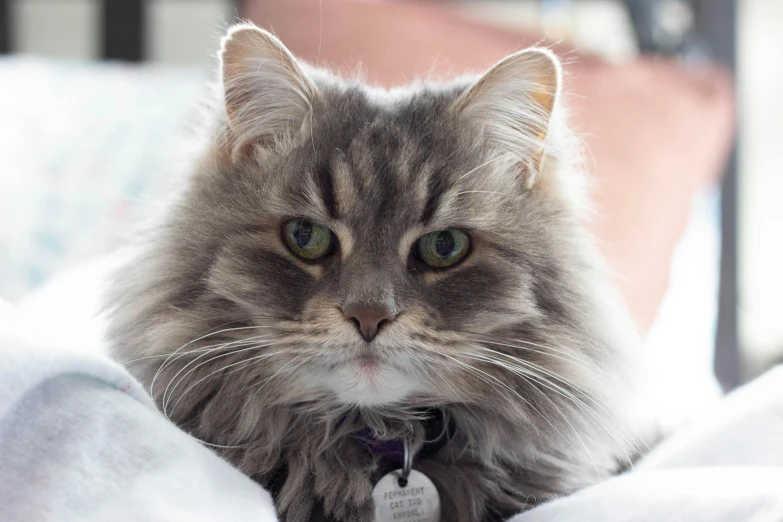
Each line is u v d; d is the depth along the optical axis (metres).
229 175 0.49
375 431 0.48
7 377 0.39
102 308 0.50
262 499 0.42
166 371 0.47
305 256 0.47
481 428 0.48
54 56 1.06
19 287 0.72
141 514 0.38
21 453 0.39
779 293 0.94
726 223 0.90
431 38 0.76
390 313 0.45
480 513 0.47
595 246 0.53
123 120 0.78
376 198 0.47
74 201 0.74
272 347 0.46
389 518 0.47
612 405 0.49
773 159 0.96
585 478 0.50
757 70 0.95
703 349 0.81
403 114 0.49
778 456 0.46
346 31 0.76
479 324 0.47
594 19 0.95
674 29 0.88
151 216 0.51
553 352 0.48
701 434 0.48
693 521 0.41
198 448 0.42
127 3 1.02
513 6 1.02
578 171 0.54
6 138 0.75
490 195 0.48
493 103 0.49
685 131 0.75
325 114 0.49
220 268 0.47
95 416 0.40
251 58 0.49
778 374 0.51
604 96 0.73
